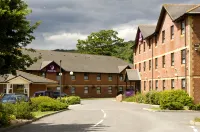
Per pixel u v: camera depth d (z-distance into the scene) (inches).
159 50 1775.3
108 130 631.2
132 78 2182.6
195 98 1359.5
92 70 3137.3
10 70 660.1
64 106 1331.2
